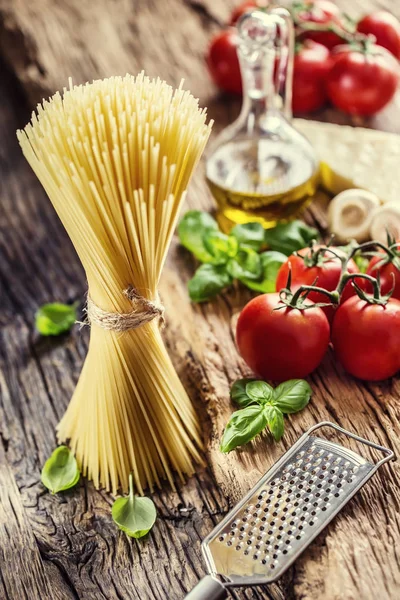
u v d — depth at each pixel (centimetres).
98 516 77
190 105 70
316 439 75
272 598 70
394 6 119
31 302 95
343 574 69
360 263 87
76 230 69
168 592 73
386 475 74
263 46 88
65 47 116
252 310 79
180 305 89
